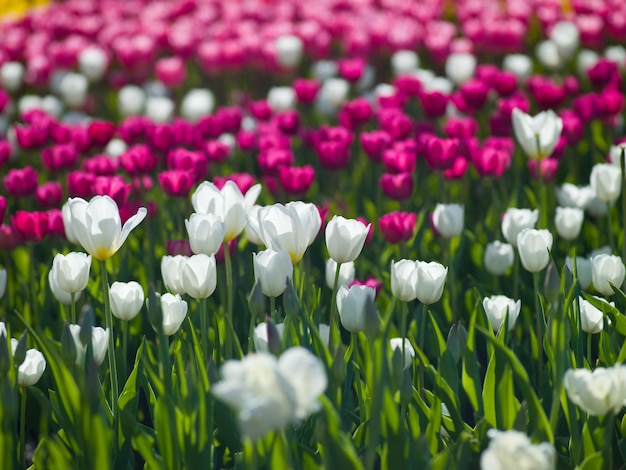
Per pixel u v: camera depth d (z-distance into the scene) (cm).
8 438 256
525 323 382
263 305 285
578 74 834
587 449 269
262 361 169
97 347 288
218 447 297
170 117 748
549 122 398
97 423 236
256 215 304
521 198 497
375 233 473
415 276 289
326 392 267
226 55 803
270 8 992
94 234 274
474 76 789
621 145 445
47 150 514
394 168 453
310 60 900
